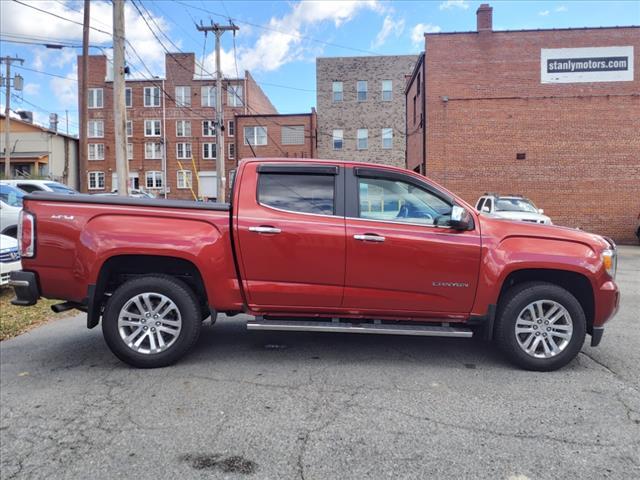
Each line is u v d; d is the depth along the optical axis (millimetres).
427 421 3344
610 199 19156
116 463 2818
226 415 3426
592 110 19125
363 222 4379
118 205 4352
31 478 2670
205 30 26844
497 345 4637
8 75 33750
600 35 19000
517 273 4484
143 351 4348
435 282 4348
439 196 4504
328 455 2900
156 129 43188
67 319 6676
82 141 16750
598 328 4465
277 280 4363
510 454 2916
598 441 3074
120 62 11633
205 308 4801
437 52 19719
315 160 4547
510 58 19422
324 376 4195
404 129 37031
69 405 3607
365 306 4410
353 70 37188
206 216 4375
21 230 4324
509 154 19531
